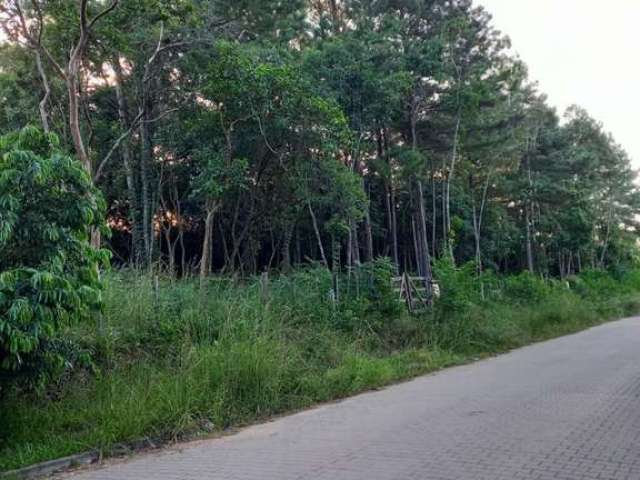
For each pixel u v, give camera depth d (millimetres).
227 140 21344
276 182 25234
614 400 8945
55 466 6871
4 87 23188
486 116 34094
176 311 12047
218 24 22516
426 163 31609
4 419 7688
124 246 31469
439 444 6754
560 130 51062
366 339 14812
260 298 13312
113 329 10438
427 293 19062
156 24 19938
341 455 6527
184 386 9094
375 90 24312
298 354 11758
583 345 18312
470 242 47094
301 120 21562
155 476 6227
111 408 8203
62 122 24375
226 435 8320
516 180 47281
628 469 5543
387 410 9273
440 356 15477
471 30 30562
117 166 27531
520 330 20609
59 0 16172
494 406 8945
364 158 31141
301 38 28609
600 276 43500
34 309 6641
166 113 23203
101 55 20000
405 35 29859
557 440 6664
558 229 51156
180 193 30453
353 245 28953
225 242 30578
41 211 7355
